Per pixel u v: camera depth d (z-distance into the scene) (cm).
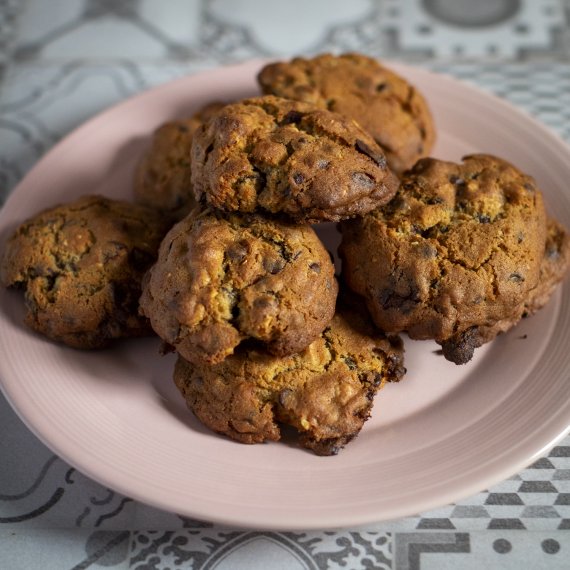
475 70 46
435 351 35
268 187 32
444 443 32
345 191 32
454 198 34
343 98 37
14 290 35
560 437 32
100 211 35
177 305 31
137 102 41
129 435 32
